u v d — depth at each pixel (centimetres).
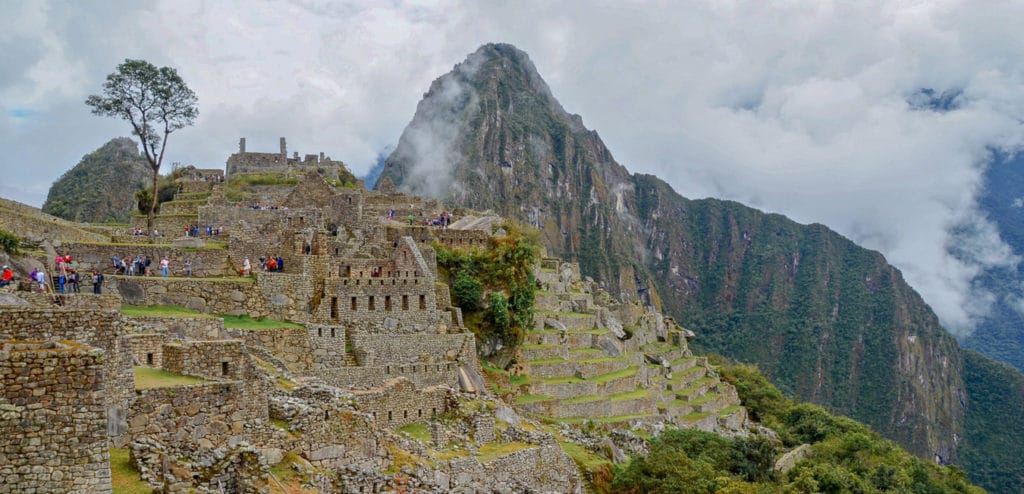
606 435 7769
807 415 15375
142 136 8706
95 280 5306
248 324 5838
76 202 18062
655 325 15112
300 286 6250
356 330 6359
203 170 14288
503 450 5572
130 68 8519
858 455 12288
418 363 6494
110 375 2975
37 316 2850
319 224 8894
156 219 9181
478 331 7888
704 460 8225
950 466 14538
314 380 4628
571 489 6169
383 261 7181
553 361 9069
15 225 6231
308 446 3778
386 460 4241
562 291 11950
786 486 8969
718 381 15075
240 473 3108
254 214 8856
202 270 6334
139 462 2850
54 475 2320
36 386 2333
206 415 3309
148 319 4997
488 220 10975
